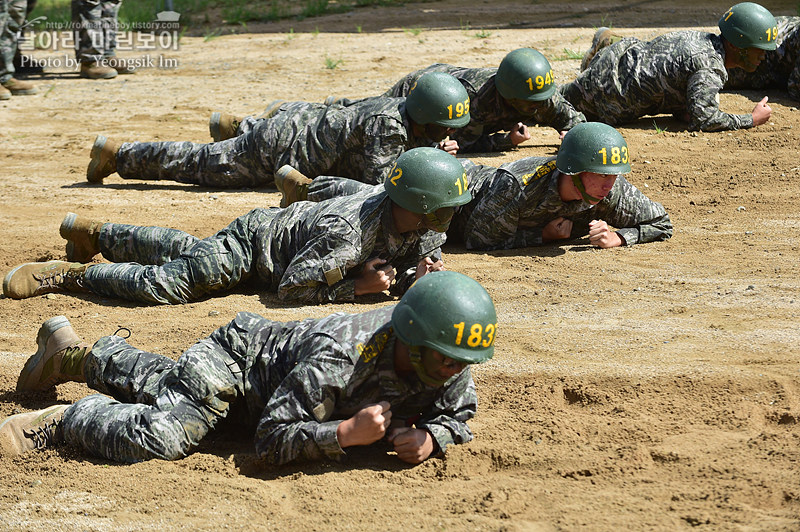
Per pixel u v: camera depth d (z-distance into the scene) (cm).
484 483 462
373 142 908
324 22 2239
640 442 498
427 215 644
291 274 694
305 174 984
